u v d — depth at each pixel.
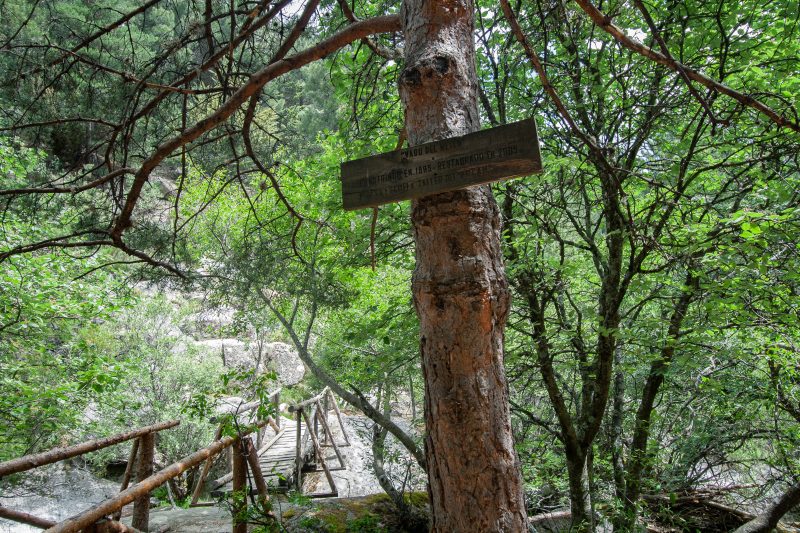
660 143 5.98
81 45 3.46
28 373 7.33
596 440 6.51
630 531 5.59
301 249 7.61
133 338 11.95
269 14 3.27
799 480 6.03
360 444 12.62
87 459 11.77
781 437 6.29
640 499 6.12
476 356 2.07
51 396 6.20
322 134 7.78
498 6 5.66
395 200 2.13
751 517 6.95
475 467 2.02
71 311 6.83
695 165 5.54
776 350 4.95
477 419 2.04
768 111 2.74
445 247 2.11
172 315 12.98
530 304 5.64
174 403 11.89
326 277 6.80
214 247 8.78
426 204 2.13
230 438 4.38
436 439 2.09
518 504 2.05
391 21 2.63
